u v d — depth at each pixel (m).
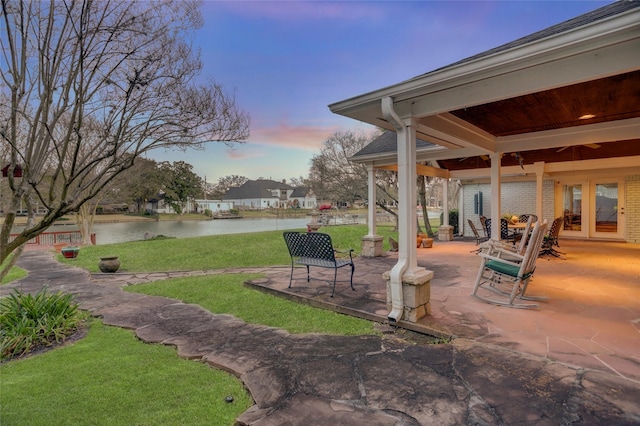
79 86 2.13
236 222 34.06
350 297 4.84
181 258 10.14
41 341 3.79
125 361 3.20
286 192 60.22
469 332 3.44
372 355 3.09
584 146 7.55
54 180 2.13
